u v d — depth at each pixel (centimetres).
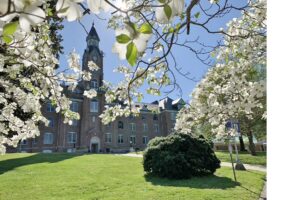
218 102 337
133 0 163
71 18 80
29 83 335
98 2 82
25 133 381
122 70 344
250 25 309
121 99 354
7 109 365
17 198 628
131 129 3603
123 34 78
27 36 168
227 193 636
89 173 995
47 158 1519
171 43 195
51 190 708
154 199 597
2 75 348
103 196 639
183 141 950
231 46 322
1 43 167
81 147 3033
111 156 1683
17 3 70
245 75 313
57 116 3028
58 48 448
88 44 3472
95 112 3194
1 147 378
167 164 888
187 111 374
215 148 2775
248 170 1101
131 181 842
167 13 79
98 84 3266
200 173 962
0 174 957
